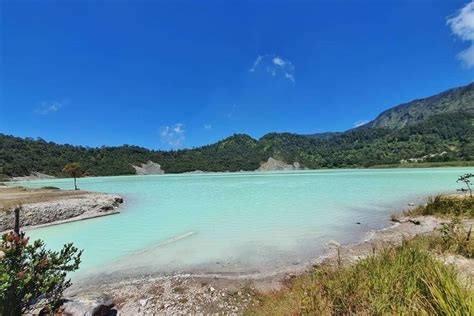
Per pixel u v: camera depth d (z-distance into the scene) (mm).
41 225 13141
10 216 12688
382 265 4219
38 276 4059
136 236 10836
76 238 10758
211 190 28297
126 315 5219
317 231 10508
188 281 6562
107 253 8859
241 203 18406
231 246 9094
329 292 3805
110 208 16734
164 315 5188
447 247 5852
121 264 7863
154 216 14742
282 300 4750
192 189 30109
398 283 3371
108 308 5188
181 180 49406
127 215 15336
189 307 5430
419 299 2916
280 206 16453
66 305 4652
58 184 45219
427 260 4023
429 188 23828
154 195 24625
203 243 9531
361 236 9734
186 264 7699
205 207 17125
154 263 7867
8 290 3732
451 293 2615
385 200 17562
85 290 6316
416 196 18875
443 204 11742
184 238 10234
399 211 13797
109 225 12938
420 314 2645
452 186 25141
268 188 28516
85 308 4621
